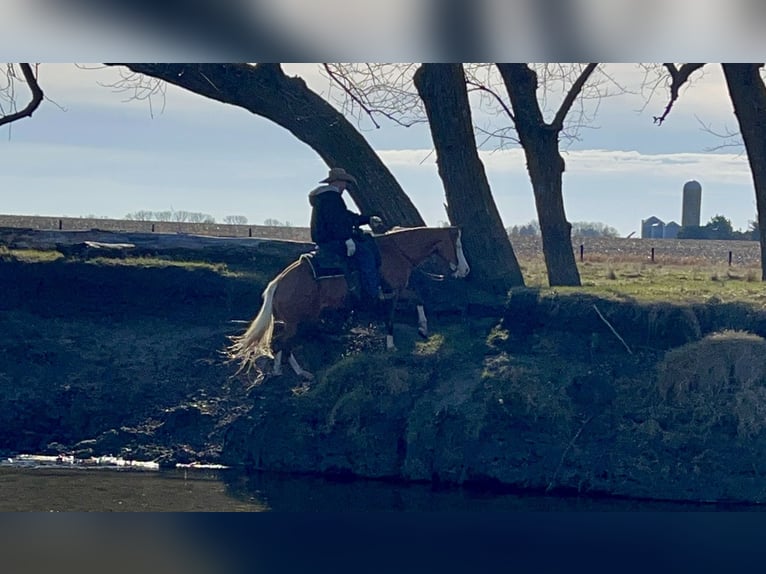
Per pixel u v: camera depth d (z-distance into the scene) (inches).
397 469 608.7
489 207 762.8
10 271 794.2
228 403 682.2
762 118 847.7
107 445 668.7
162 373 720.3
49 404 701.3
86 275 793.6
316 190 653.3
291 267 650.8
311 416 642.2
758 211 868.0
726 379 593.6
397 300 679.1
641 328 646.5
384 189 791.1
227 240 863.1
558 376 622.8
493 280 750.5
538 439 597.3
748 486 568.7
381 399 629.9
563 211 822.5
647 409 600.4
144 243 850.8
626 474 581.0
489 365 635.5
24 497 565.6
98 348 747.4
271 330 646.5
